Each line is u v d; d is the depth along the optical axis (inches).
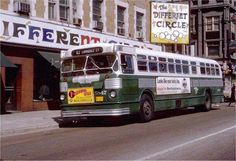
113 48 612.1
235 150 386.6
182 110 950.4
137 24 1267.2
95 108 618.8
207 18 2119.8
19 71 864.3
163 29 1291.8
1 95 822.5
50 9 941.8
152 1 1290.6
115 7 1149.7
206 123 630.5
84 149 405.7
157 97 708.7
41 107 912.3
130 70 637.9
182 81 797.9
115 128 593.3
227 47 2050.9
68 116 642.8
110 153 378.3
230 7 2089.1
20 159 363.9
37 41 880.3
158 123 650.8
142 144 427.5
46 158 364.5
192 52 1916.8
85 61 633.6
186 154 366.9
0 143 478.3
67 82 645.3
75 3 1011.9
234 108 1029.8
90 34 1031.6
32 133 577.9
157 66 717.9
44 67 908.0
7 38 809.5
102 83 613.9
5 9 819.4
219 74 991.0
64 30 951.0
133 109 639.8
